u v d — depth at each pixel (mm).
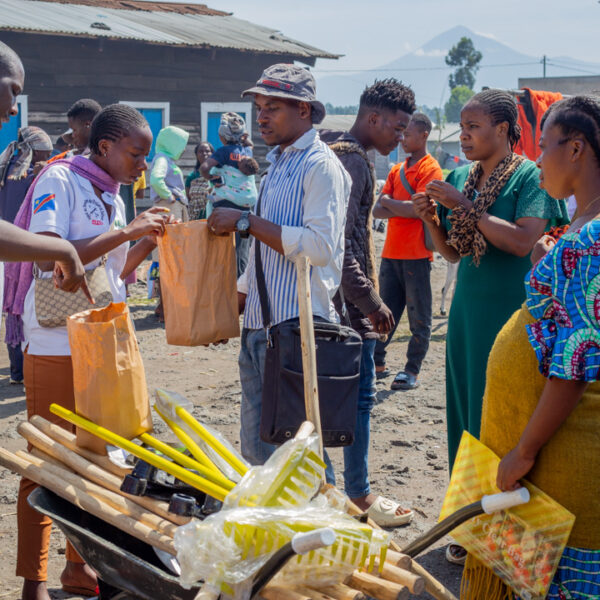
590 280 2338
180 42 18469
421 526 4410
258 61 20547
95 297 3342
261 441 3684
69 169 3338
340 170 3439
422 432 5855
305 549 2047
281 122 3434
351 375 3322
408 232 6629
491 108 3789
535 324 2479
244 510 2232
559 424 2428
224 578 2178
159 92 19234
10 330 6270
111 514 2561
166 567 2686
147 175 18422
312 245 3264
